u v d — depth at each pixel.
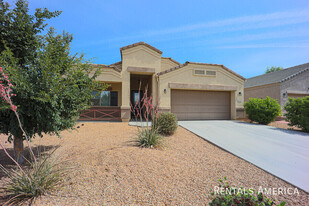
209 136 6.94
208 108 12.73
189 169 3.78
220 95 12.98
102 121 10.95
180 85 11.75
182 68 11.91
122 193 2.79
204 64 12.23
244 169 3.97
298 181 3.39
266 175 3.70
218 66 12.50
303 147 5.69
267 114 10.77
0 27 3.44
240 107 12.84
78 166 3.63
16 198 2.60
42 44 3.85
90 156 4.18
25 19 3.65
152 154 4.40
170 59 14.15
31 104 3.43
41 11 3.83
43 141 5.92
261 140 6.54
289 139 6.75
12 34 3.59
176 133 7.45
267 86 16.78
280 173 3.73
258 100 11.52
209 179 3.39
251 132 7.96
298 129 9.44
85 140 6.02
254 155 4.85
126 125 9.35
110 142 5.62
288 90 15.69
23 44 3.83
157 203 2.58
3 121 3.52
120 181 3.11
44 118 3.61
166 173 3.50
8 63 3.27
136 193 2.80
